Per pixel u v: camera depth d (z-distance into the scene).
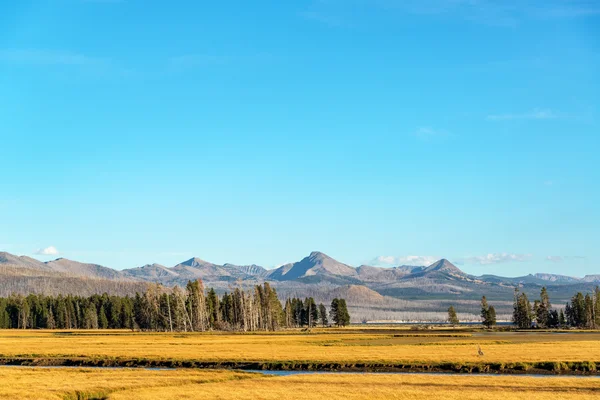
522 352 94.00
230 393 57.12
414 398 53.72
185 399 54.06
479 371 78.38
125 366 90.00
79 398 58.34
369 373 74.88
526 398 52.97
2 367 84.75
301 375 71.56
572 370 77.75
